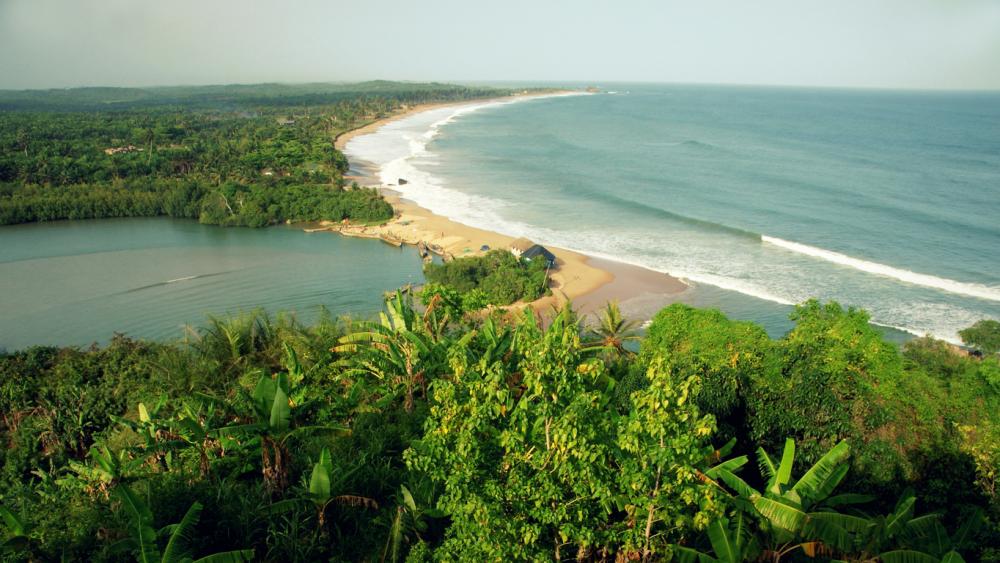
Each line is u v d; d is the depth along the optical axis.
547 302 55.94
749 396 20.50
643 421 13.19
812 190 97.38
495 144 157.75
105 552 15.05
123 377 31.31
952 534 16.58
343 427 19.38
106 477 19.61
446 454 13.88
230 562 14.30
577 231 78.44
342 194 91.06
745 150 143.50
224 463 19.73
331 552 16.56
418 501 16.94
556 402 14.07
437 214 87.88
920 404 18.91
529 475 13.93
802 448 18.78
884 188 97.75
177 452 21.30
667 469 13.59
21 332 50.66
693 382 13.51
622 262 66.25
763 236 73.38
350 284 61.66
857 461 18.08
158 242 76.69
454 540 13.70
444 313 29.69
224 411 20.69
